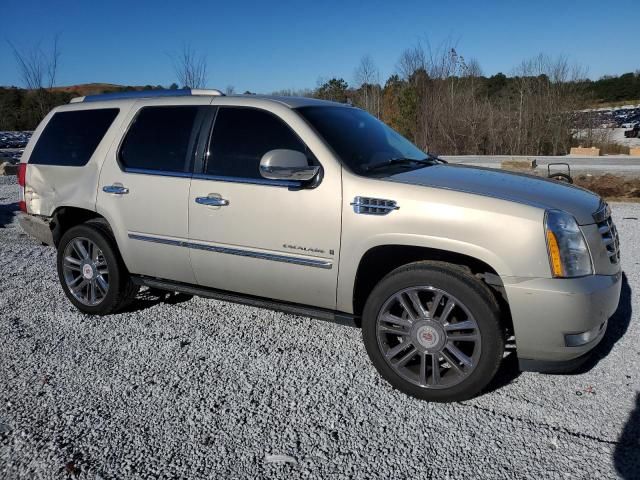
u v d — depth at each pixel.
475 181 3.62
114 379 3.66
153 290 5.43
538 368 3.29
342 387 3.55
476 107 31.95
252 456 2.86
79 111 4.92
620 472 2.69
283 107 3.95
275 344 4.20
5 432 3.06
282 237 3.74
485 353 3.21
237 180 3.91
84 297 4.85
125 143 4.52
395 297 3.44
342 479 2.68
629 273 5.81
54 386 3.57
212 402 3.37
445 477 2.68
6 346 4.19
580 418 3.15
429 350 3.36
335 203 3.55
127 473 2.72
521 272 3.13
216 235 4.00
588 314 3.13
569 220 3.21
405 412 3.26
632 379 3.56
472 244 3.21
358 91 33.69
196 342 4.23
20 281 5.88
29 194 5.10
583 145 31.23
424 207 3.31
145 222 4.32
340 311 3.74
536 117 31.69
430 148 31.94
